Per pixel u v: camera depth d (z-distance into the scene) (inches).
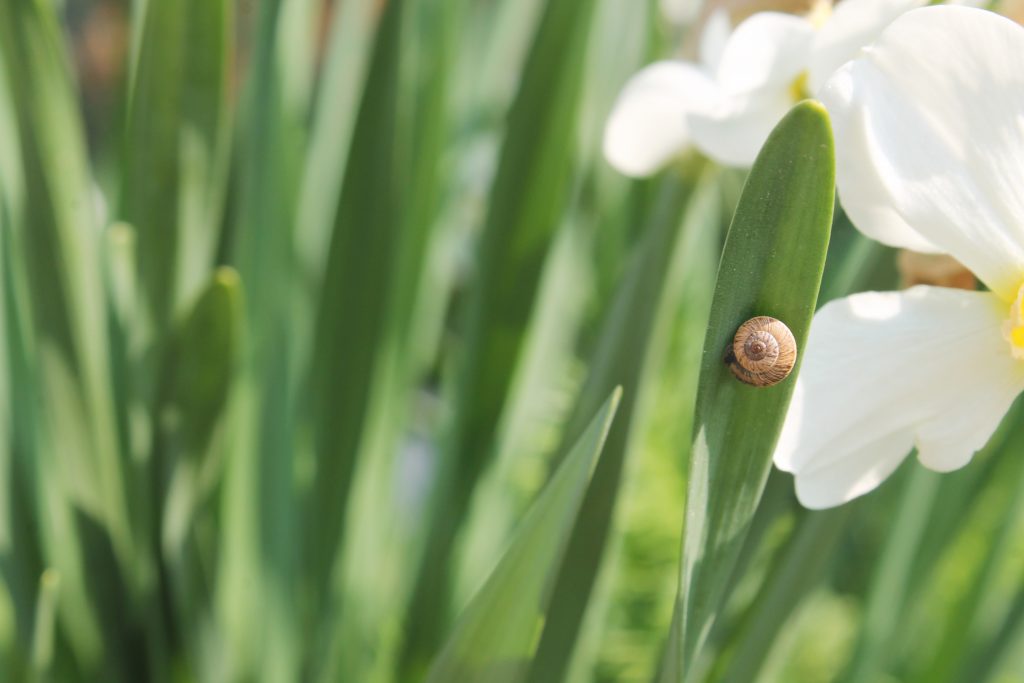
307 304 23.3
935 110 12.9
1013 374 13.4
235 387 19.9
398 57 18.4
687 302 27.2
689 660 13.6
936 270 13.8
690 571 13.3
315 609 21.6
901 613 21.6
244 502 20.7
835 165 12.6
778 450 13.3
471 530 23.5
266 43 18.6
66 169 17.3
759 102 14.5
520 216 19.4
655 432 24.9
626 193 25.2
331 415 20.5
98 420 18.6
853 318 13.4
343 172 19.2
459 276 32.5
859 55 13.0
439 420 26.2
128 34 21.7
